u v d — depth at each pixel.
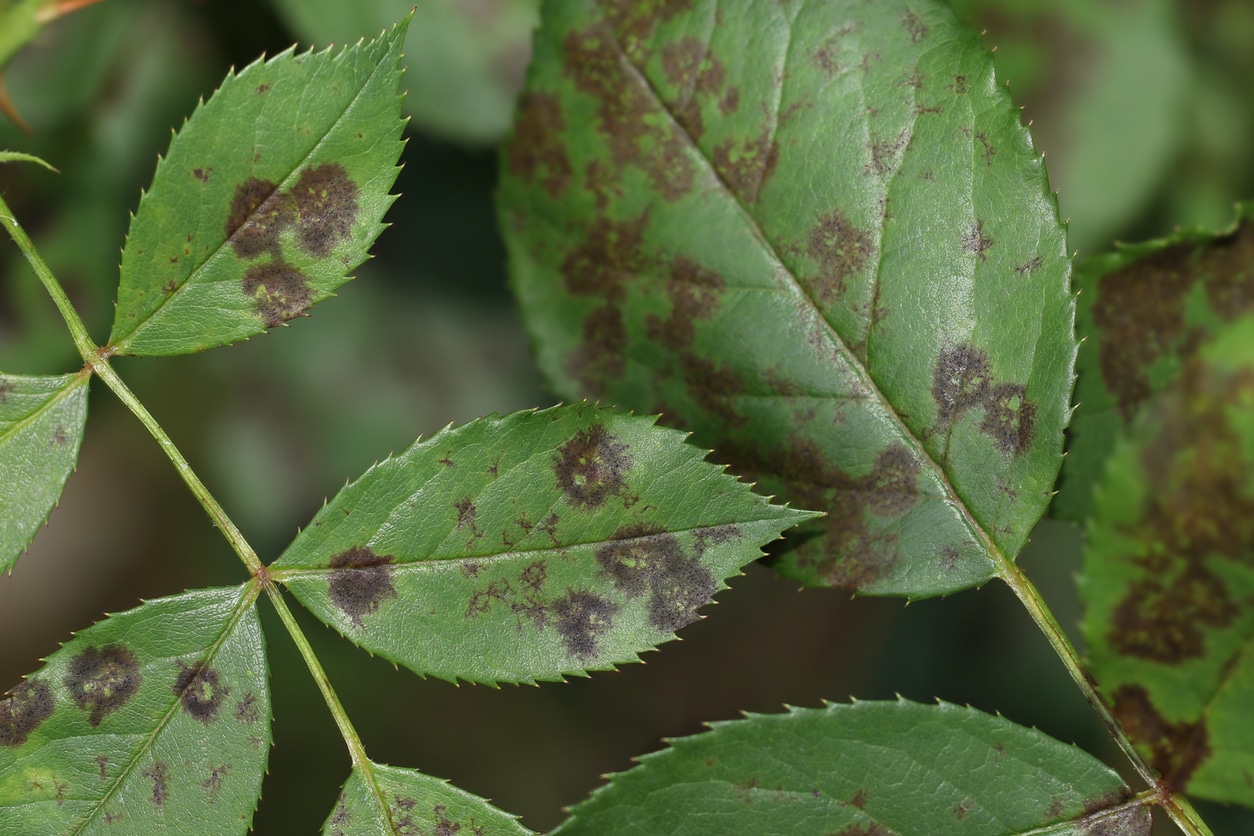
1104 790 0.46
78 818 0.46
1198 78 0.55
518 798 0.69
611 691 0.71
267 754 0.46
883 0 0.47
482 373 0.60
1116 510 0.48
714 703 0.70
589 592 0.46
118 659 0.46
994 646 0.58
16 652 0.70
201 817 0.46
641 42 0.47
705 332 0.47
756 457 0.47
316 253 0.46
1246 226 0.48
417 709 0.69
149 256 0.46
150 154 0.54
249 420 0.59
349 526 0.46
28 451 0.46
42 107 0.53
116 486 0.71
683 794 0.46
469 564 0.46
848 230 0.47
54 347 0.53
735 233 0.47
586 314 0.48
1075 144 0.55
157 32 0.54
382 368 0.60
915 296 0.47
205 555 0.70
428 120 0.52
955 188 0.46
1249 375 0.48
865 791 0.46
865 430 0.47
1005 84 0.46
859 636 0.70
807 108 0.47
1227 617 0.47
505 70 0.52
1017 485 0.46
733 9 0.47
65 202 0.53
